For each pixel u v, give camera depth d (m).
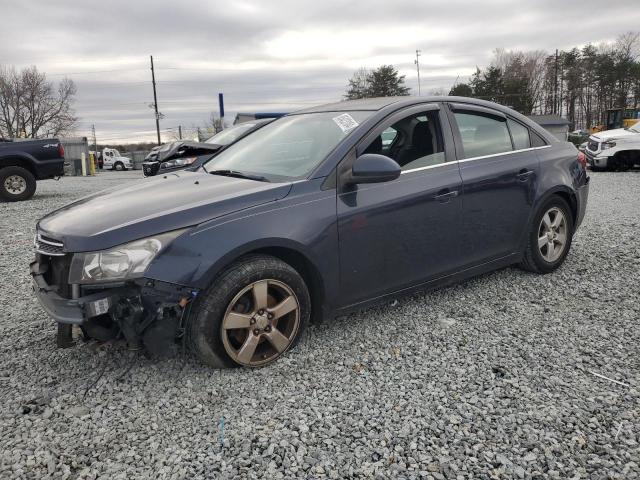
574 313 3.88
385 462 2.28
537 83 78.88
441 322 3.78
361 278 3.45
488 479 2.16
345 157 3.41
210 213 2.95
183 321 2.88
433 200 3.73
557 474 2.18
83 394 2.88
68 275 2.80
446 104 4.10
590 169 16.00
